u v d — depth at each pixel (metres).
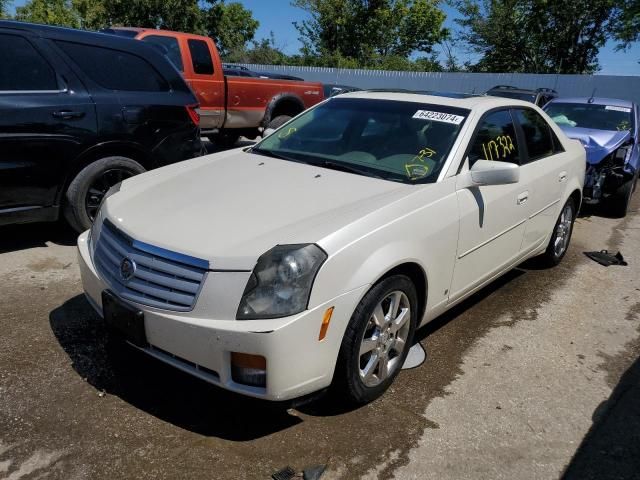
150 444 2.67
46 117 4.58
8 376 3.10
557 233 5.28
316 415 2.98
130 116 5.09
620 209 7.92
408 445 2.80
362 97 4.36
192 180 3.53
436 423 2.99
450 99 4.13
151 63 5.42
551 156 4.88
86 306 3.95
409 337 3.24
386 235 2.88
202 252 2.62
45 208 4.75
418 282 3.26
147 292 2.70
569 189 5.10
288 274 2.52
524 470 2.71
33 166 4.57
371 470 2.62
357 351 2.81
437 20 37.94
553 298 4.82
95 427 2.76
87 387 3.06
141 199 3.28
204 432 2.78
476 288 3.96
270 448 2.70
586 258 5.98
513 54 31.94
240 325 2.47
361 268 2.73
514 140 4.32
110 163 5.00
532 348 3.91
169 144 5.44
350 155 3.81
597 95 22.06
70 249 4.99
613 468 2.77
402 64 35.16
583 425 3.09
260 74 11.66
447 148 3.62
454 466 2.69
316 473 2.55
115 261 2.91
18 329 3.59
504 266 4.27
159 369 3.27
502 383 3.44
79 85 4.84
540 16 29.83
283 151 4.08
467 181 3.56
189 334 2.55
